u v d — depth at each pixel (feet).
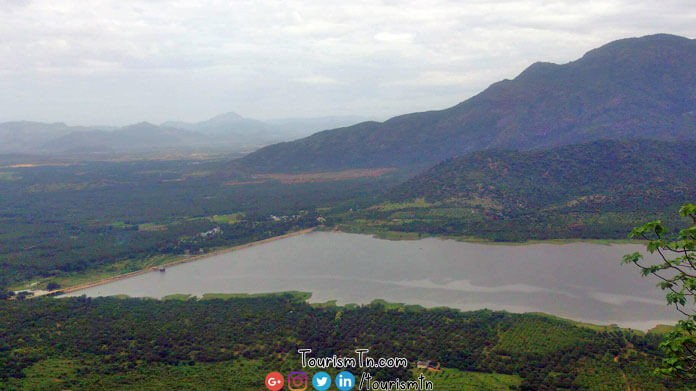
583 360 456.86
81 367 465.06
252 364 472.03
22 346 509.35
